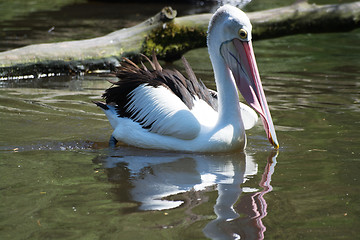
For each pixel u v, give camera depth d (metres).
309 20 19.34
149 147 10.65
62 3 31.81
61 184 8.50
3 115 12.52
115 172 9.15
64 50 17.55
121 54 18.05
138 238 6.59
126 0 32.34
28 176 8.84
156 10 29.59
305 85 15.53
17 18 26.19
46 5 30.86
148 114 10.63
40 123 12.02
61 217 7.21
